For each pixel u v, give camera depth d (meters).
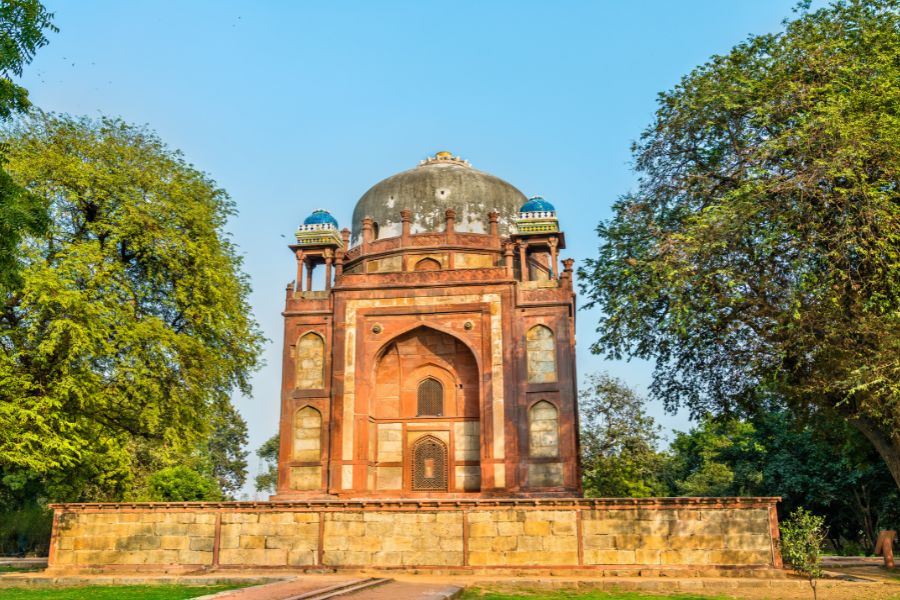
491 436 19.31
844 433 19.98
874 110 14.08
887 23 15.33
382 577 14.63
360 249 23.33
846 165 13.27
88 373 16.89
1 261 9.70
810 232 13.90
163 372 18.09
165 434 18.45
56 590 13.77
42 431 16.27
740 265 14.48
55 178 17.55
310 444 19.98
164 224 19.00
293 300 21.17
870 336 13.47
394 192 24.30
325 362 20.55
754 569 14.77
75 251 16.73
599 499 15.30
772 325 14.99
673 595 13.23
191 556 16.06
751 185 13.70
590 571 14.95
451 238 22.50
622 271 16.20
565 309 20.08
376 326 20.56
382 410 20.72
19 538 31.75
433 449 20.39
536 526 15.36
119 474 28.33
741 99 15.55
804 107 14.78
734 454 32.66
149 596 12.57
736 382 17.91
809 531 11.70
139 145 19.61
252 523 16.06
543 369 19.78
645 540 15.12
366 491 19.48
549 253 22.81
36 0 9.02
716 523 15.11
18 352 16.28
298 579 13.88
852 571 16.28
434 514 15.66
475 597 12.86
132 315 17.86
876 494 29.22
